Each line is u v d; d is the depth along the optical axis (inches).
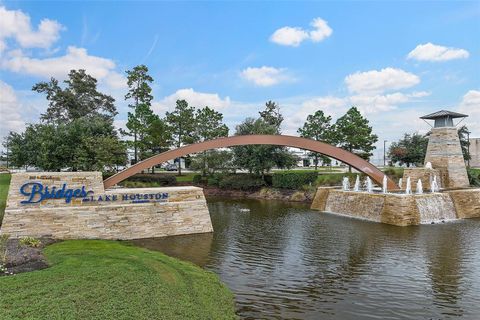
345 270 737.6
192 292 567.5
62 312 427.5
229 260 814.5
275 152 2242.9
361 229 1157.1
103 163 1766.7
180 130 2583.7
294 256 845.8
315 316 526.6
